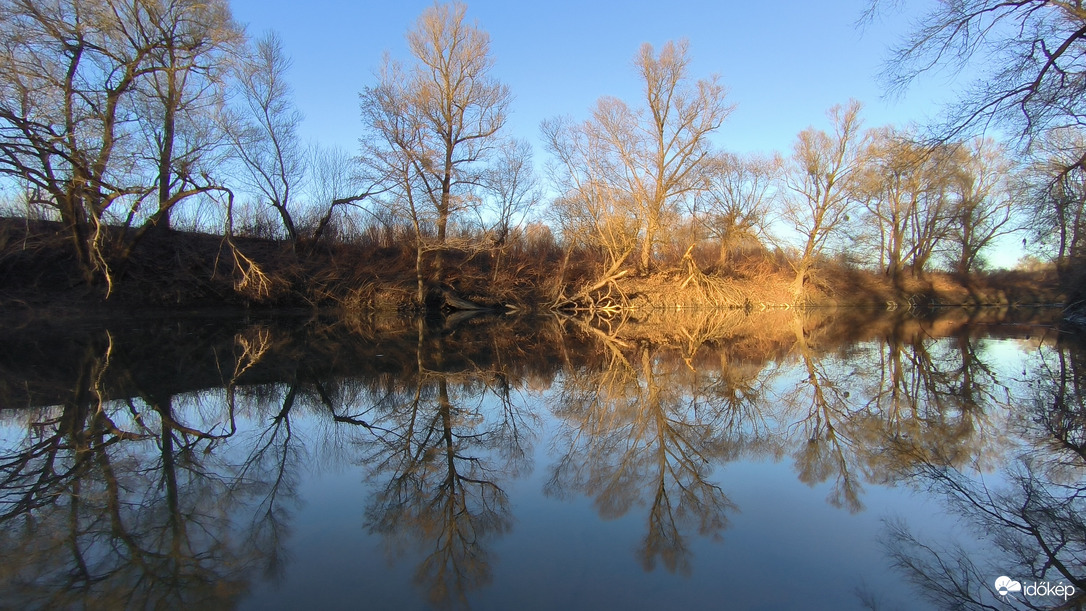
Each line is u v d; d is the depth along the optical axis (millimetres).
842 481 5555
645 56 27656
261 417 7930
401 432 7449
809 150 28453
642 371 12430
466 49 23375
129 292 18516
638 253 28406
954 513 4746
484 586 3596
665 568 3838
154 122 16891
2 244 15914
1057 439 6855
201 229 23281
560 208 24875
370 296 23969
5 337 14578
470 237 23375
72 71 15164
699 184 25906
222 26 16969
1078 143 10289
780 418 8109
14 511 4723
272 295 21328
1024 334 18812
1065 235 17703
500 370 12328
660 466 6086
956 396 9352
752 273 30750
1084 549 4109
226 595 3492
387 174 21391
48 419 7465
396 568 3850
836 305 33781
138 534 4363
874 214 34844
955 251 35125
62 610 3357
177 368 11219
